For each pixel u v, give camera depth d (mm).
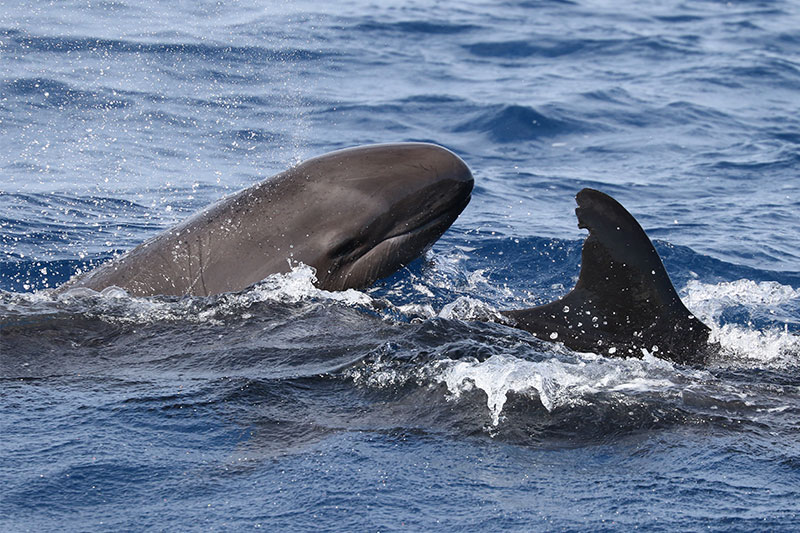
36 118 30266
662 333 13500
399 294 16203
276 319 13812
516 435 10867
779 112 37656
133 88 33688
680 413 11359
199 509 9344
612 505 9531
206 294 15406
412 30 46750
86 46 36938
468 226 23469
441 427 11016
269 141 30594
